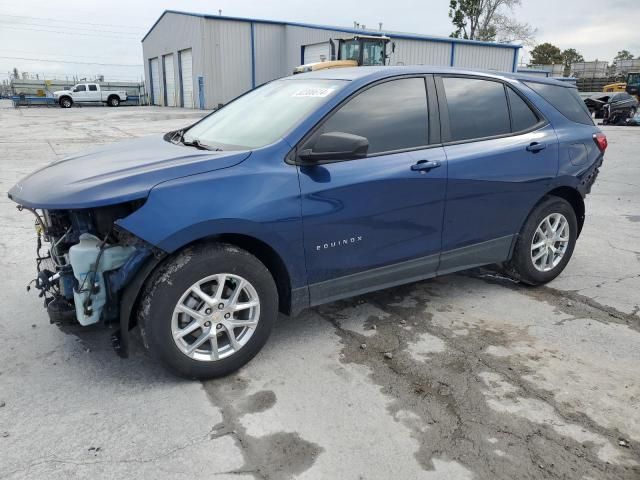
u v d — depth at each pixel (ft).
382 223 11.32
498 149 13.03
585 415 9.14
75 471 7.61
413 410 9.20
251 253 10.61
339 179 10.57
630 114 85.25
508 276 15.76
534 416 9.09
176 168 9.44
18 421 8.70
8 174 30.94
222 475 7.61
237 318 10.24
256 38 111.04
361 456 8.04
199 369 9.73
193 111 105.19
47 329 11.85
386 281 11.91
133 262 9.16
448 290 14.74
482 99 13.24
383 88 11.67
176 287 9.18
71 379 9.95
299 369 10.48
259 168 9.89
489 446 8.32
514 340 11.84
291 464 7.84
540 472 7.79
